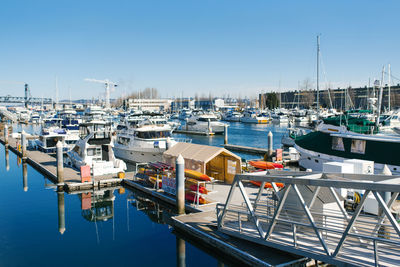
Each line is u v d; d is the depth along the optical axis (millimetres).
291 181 11500
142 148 35688
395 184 9086
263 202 18031
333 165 19969
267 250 12844
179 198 17984
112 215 20234
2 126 76938
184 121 110000
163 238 16547
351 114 40969
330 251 11180
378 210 15680
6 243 16047
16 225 18594
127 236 16891
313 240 12219
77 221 19234
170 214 20234
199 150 24438
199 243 14992
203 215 17172
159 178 24188
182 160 17953
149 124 44062
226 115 124000
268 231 12461
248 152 48250
